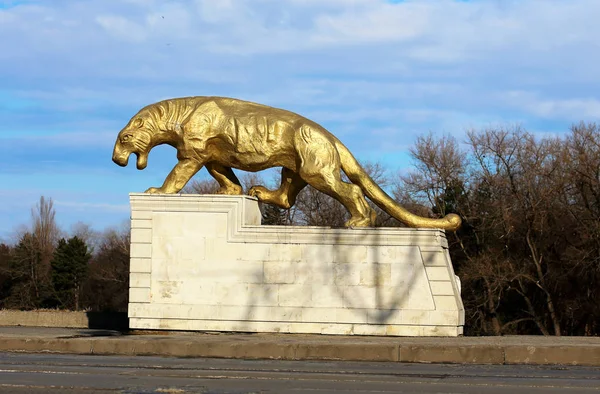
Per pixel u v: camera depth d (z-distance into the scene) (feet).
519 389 32.63
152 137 63.46
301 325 59.82
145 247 61.36
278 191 65.10
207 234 61.05
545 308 134.10
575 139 129.90
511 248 138.10
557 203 131.44
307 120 62.85
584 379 36.50
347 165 63.98
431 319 58.95
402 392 31.48
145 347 48.62
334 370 40.04
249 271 60.54
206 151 62.90
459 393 31.30
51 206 218.18
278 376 36.94
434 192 145.28
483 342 50.39
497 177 138.51
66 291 194.59
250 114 62.75
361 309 59.57
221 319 60.44
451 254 143.64
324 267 60.13
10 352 49.16
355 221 61.16
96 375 36.83
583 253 124.06
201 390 31.91
